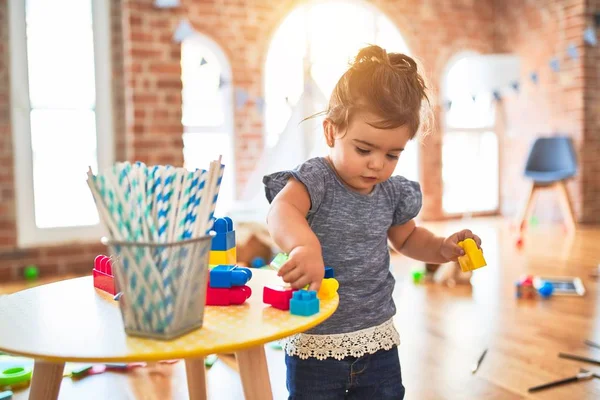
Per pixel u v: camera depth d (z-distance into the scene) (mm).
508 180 5238
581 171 4508
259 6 4410
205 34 4250
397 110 822
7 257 3094
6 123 3111
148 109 3160
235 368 1647
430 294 2465
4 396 1374
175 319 594
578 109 4492
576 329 1941
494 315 2127
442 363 1653
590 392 1432
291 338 956
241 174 4406
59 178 3273
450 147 5121
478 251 964
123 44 3309
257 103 4340
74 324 656
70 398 1422
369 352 946
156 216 605
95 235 3346
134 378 1558
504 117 5246
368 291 962
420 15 4910
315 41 4684
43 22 3209
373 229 974
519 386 1478
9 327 646
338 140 877
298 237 774
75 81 3293
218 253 870
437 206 4977
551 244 3650
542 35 4770
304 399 931
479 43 5152
